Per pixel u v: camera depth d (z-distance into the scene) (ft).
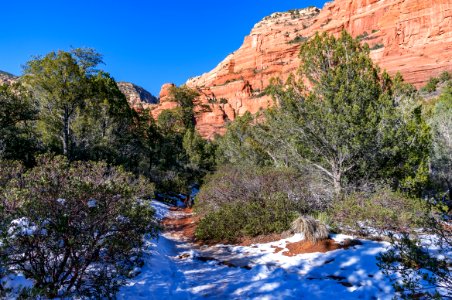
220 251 25.23
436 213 22.82
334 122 32.48
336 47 35.68
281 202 30.71
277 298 15.05
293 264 19.79
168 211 54.65
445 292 13.05
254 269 19.36
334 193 34.22
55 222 11.76
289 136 38.81
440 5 203.41
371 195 31.30
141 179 45.50
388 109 32.71
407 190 33.50
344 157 34.45
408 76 197.36
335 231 25.59
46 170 14.61
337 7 307.99
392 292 14.53
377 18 262.47
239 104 312.91
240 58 375.45
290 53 330.54
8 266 11.05
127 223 13.25
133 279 16.75
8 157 47.21
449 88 87.56
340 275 17.38
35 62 58.90
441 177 49.34
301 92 37.22
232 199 37.35
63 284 12.60
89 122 75.31
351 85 33.53
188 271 20.51
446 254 16.25
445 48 196.34
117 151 78.28
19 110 55.57
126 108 95.71
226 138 94.38
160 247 24.88
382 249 20.38
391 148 32.73
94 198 12.48
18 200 12.16
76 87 60.03
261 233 27.91
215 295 15.98
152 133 114.52
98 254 13.00
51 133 67.26
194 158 122.42
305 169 40.29
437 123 52.11
